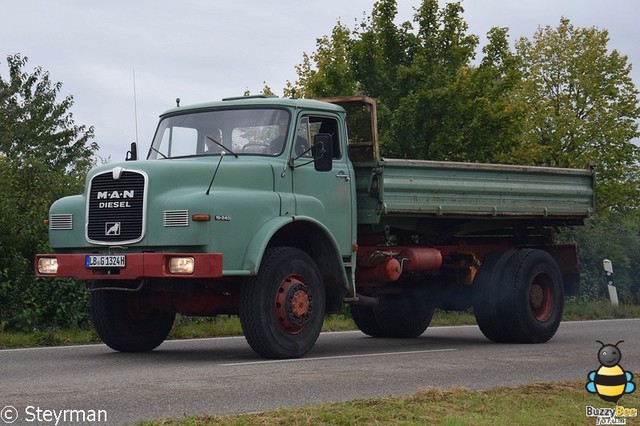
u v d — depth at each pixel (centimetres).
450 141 2308
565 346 1520
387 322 1703
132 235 1208
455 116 2331
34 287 1636
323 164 1316
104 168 1240
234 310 1312
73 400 876
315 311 1280
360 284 1509
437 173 1494
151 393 921
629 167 3341
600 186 3244
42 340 1460
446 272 1666
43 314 1639
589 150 3262
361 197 1431
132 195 1210
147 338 1358
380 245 1527
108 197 1227
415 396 875
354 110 1447
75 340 1487
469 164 1535
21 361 1210
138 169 1212
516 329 1575
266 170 1284
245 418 756
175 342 1523
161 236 1191
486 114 2362
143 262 1182
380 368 1149
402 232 1586
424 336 1750
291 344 1248
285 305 1240
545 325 1599
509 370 1155
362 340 1642
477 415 793
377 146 1416
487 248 1683
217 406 852
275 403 872
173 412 819
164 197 1198
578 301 2775
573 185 1744
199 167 1230
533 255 1614
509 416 791
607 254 3125
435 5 2500
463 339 1683
